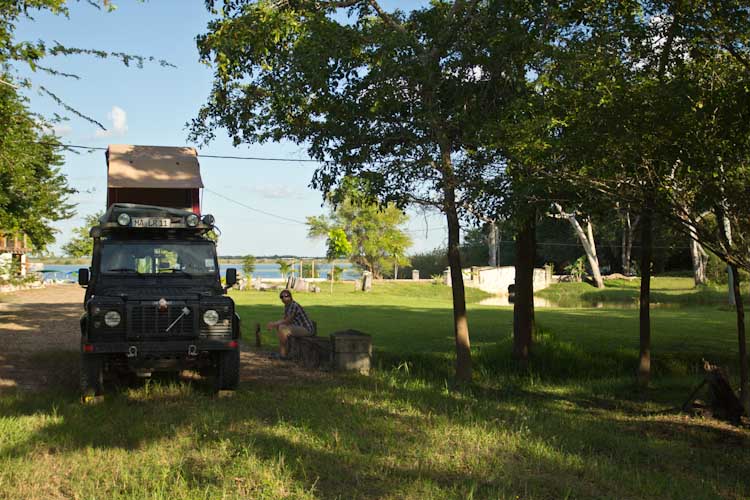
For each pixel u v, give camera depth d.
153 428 7.74
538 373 14.89
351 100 11.99
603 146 9.35
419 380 12.79
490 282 47.66
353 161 12.19
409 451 7.16
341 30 11.76
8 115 12.77
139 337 9.46
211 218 11.14
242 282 43.19
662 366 15.51
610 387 13.62
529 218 12.05
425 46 12.34
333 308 28.23
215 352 10.19
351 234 66.19
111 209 10.98
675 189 9.63
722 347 17.19
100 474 6.16
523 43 11.34
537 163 10.20
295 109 12.43
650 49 9.74
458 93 12.20
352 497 5.75
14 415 8.41
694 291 42.66
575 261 60.81
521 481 6.32
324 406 9.23
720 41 9.26
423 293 42.94
